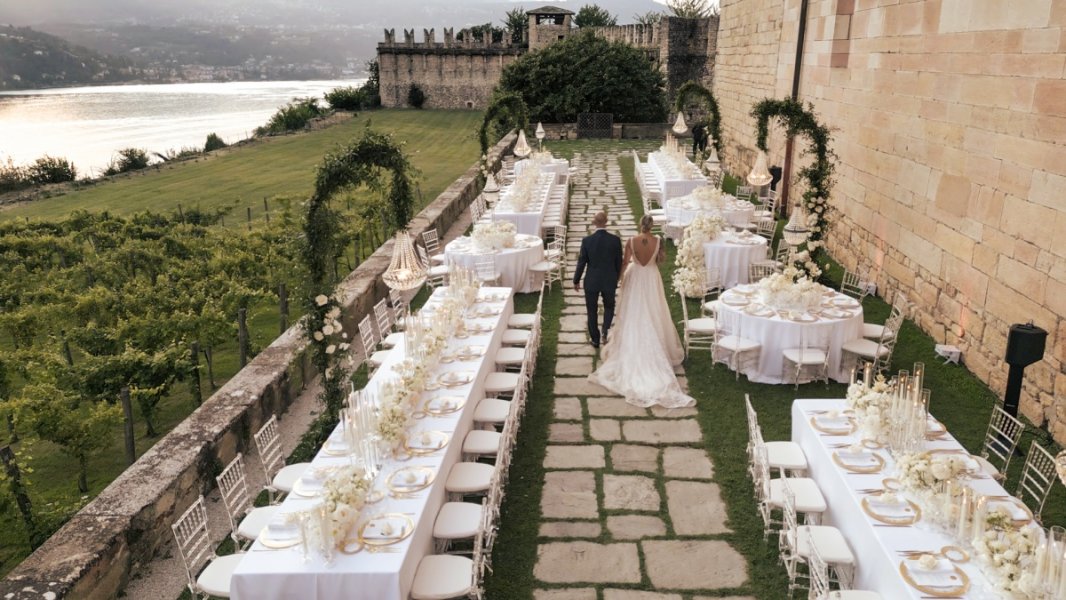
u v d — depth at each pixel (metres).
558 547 5.32
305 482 4.83
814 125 11.17
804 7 15.09
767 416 7.31
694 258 10.55
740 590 4.83
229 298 11.36
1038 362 7.14
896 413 5.09
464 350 7.17
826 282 11.41
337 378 6.71
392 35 66.62
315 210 6.54
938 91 9.24
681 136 33.56
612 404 7.68
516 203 13.93
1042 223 7.05
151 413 8.59
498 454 5.26
